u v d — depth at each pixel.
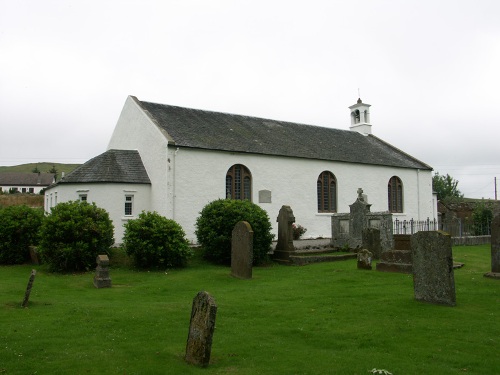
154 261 18.47
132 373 6.62
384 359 7.27
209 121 29.00
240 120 31.52
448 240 10.73
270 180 27.72
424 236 11.13
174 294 13.43
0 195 48.53
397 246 19.20
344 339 8.38
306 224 29.28
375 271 16.20
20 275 17.11
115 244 22.48
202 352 6.97
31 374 6.53
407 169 36.06
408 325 9.16
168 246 18.27
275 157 28.03
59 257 17.62
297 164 29.12
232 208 19.67
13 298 12.26
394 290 12.66
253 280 15.55
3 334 8.45
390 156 36.59
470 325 9.10
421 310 10.29
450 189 74.00
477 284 13.34
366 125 41.25
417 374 6.64
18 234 20.28
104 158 25.12
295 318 9.94
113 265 18.89
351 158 32.31
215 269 18.31
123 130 28.75
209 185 25.00
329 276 15.59
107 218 19.19
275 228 27.72
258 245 19.20
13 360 7.08
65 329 8.92
